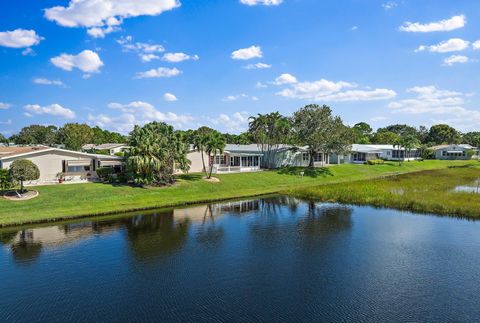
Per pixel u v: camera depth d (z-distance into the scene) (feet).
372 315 58.44
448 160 380.99
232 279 73.20
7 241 98.43
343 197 162.50
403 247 93.35
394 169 289.74
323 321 56.70
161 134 176.45
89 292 67.51
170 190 166.09
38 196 134.00
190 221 122.72
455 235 104.06
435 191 168.86
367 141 451.53
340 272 76.59
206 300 63.93
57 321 57.31
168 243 97.60
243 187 191.52
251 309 60.49
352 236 103.91
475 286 69.31
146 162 159.53
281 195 178.09
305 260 84.07
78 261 83.92
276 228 113.60
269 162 257.75
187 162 181.37
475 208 129.08
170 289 68.59
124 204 141.79
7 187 139.44
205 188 177.88
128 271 77.71
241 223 120.26
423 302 62.85
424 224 117.19
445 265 80.43
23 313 59.77
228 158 238.27
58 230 109.60
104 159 174.91
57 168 160.25
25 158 151.33
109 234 106.01
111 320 57.41
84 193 143.95
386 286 69.36
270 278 73.61
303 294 66.03
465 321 56.70
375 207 147.02
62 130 395.14
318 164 282.15
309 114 246.88
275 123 244.42
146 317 58.18
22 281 72.69
